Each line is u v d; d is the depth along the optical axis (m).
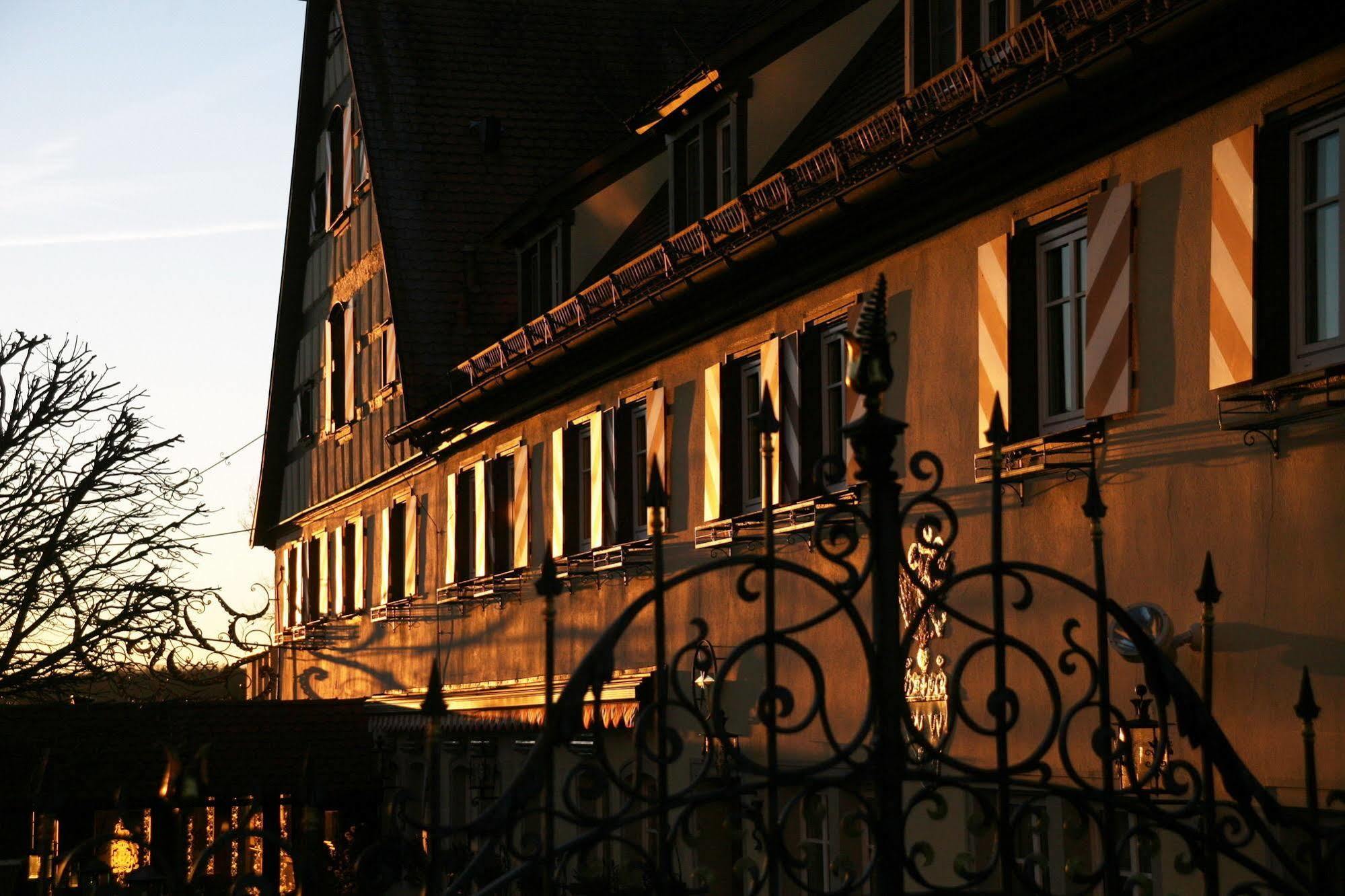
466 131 27.30
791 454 13.91
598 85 28.47
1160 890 9.02
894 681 4.49
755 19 16.83
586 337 17.34
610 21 29.28
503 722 20.67
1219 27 8.58
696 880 4.54
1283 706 8.42
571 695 4.36
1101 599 4.71
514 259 26.19
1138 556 9.62
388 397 27.27
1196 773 4.81
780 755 13.83
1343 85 8.16
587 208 22.09
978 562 11.20
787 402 14.02
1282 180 8.66
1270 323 8.61
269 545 36.94
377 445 27.95
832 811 12.71
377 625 28.22
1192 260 9.23
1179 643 9.01
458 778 23.48
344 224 29.98
